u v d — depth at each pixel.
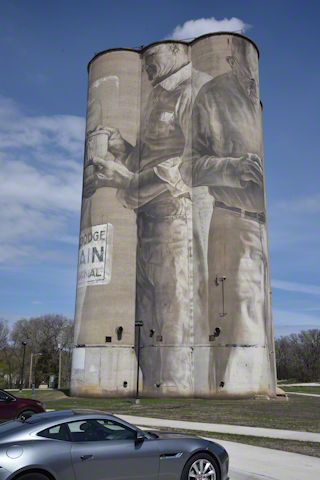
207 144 41.31
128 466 7.96
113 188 42.94
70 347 107.12
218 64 42.78
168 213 41.06
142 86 45.94
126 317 40.41
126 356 39.41
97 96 45.91
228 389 35.50
